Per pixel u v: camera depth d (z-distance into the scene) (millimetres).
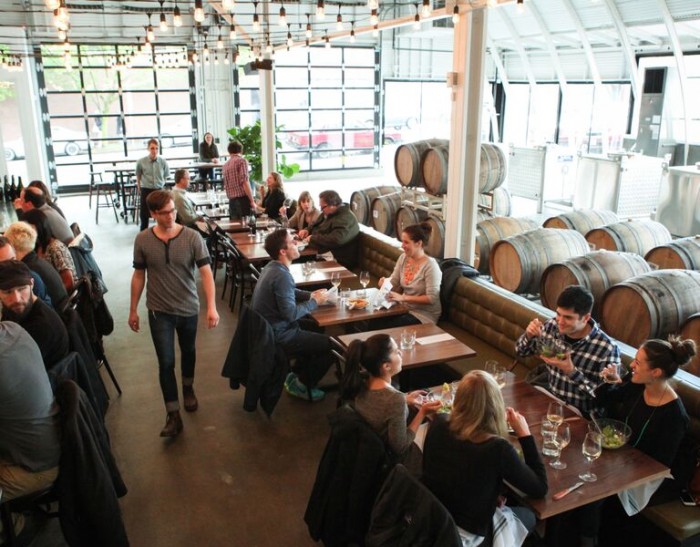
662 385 2795
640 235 6227
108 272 8102
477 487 2320
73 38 12852
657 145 10852
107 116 14125
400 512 2258
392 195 8469
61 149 13898
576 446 2791
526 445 2498
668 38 10508
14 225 3957
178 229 4062
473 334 4906
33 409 2662
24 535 3199
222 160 13250
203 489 3598
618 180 9492
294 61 15602
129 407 4566
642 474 2576
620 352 3521
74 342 3650
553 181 11969
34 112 12617
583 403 3195
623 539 2998
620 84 12125
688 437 2941
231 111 14984
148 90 14312
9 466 2730
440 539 2139
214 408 4539
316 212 7121
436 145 7148
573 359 3211
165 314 4094
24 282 3061
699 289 4387
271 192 8320
